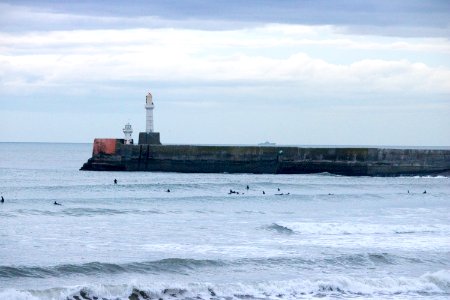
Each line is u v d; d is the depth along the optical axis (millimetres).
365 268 47656
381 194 93812
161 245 53406
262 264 47219
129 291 39562
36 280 41500
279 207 79750
